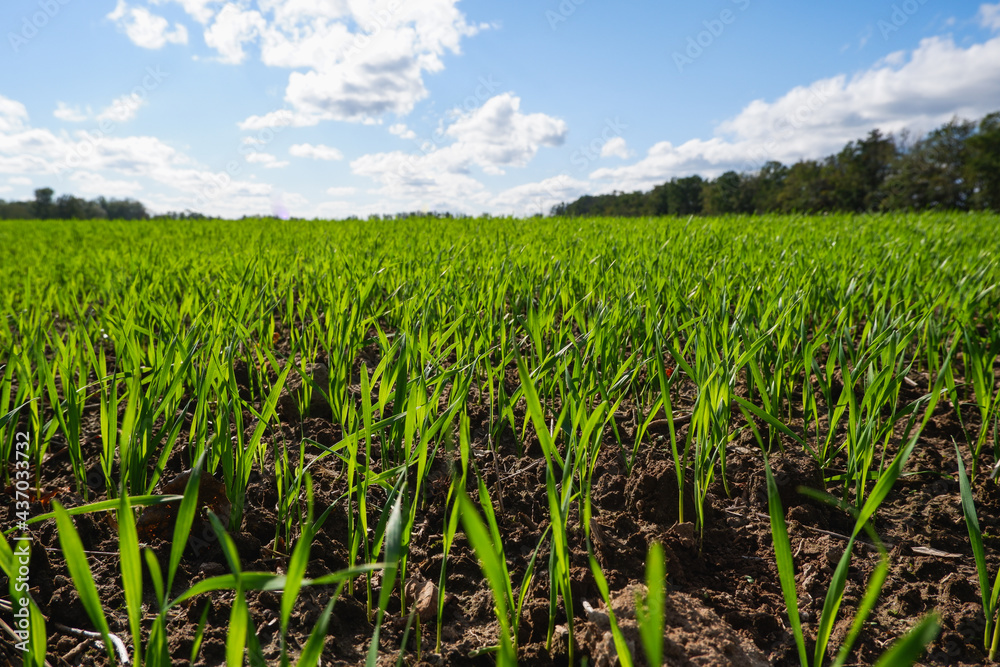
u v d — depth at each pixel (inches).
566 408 73.7
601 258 196.4
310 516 61.2
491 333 115.6
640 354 111.5
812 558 73.7
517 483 91.2
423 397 74.7
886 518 82.6
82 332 110.2
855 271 167.3
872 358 88.4
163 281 189.5
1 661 54.6
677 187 3737.7
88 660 58.8
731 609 65.0
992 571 70.6
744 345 100.3
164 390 92.1
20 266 285.7
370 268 190.2
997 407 89.0
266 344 135.6
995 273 156.4
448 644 61.2
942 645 59.4
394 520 42.5
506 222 507.2
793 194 3444.9
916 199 2741.1
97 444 104.7
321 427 110.2
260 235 418.3
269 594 67.0
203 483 75.4
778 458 91.1
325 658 58.9
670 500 83.7
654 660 29.8
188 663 58.2
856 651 58.9
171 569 42.0
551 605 56.7
